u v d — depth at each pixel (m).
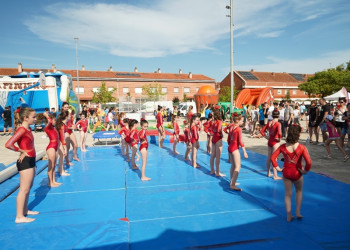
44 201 5.32
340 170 7.22
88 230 3.93
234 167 5.82
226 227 4.01
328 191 5.44
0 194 5.53
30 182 4.43
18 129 4.24
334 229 3.85
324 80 41.84
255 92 28.08
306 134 15.10
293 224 4.04
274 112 6.50
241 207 4.79
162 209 4.79
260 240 3.59
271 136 6.57
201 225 4.10
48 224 4.25
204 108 19.52
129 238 3.74
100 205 5.06
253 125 15.39
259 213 4.51
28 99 21.89
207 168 7.84
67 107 8.65
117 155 10.17
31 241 3.66
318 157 8.87
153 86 48.69
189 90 53.47
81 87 46.03
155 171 7.58
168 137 13.48
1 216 4.63
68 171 7.79
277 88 54.41
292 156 4.04
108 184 6.41
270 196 5.32
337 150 9.99
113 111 18.70
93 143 13.90
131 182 6.54
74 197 5.54
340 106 11.34
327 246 3.39
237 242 3.56
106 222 4.18
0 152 11.45
